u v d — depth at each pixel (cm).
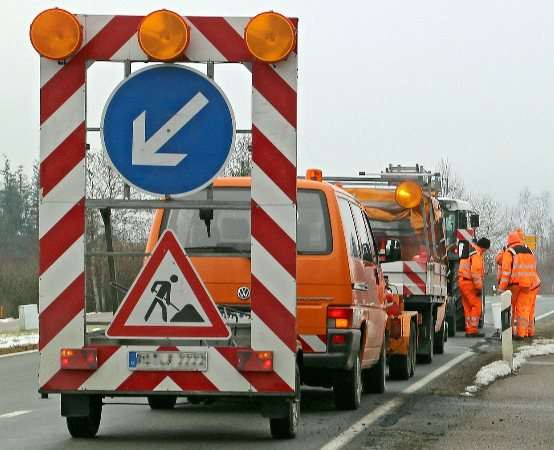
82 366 1800
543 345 4556
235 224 2344
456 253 5794
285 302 1781
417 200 3731
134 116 1766
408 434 2092
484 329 6456
